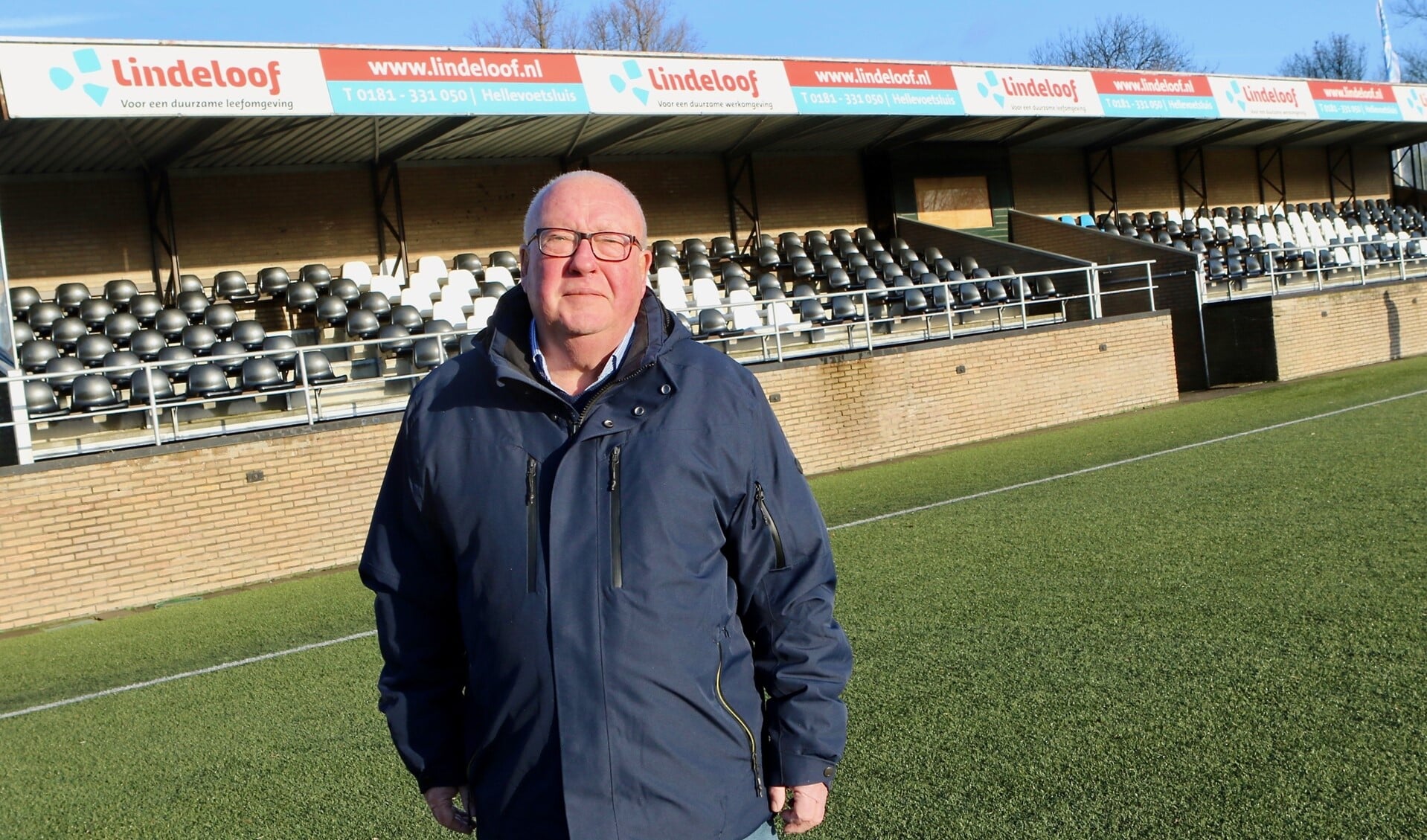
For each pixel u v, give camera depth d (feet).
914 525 32.45
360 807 15.40
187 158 53.52
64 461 33.60
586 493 7.52
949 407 53.26
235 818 15.44
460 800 8.30
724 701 7.56
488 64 49.08
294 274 57.06
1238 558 24.25
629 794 7.18
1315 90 83.46
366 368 48.57
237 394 40.47
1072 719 15.97
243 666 24.06
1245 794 13.12
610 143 63.21
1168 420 52.47
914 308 61.36
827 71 59.62
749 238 71.77
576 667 7.25
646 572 7.34
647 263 8.20
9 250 51.08
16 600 32.86
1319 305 68.44
